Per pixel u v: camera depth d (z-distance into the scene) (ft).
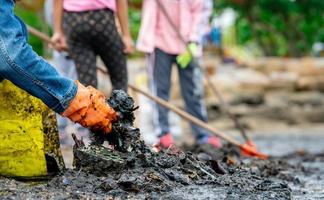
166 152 17.78
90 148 16.70
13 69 15.37
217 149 29.99
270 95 67.97
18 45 15.46
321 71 72.64
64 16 24.99
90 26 24.59
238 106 64.28
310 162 30.71
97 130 16.56
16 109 16.90
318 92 70.28
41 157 16.90
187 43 33.01
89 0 24.61
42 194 15.19
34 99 16.99
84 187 15.69
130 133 16.79
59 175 16.52
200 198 15.28
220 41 85.25
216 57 83.76
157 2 31.27
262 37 106.73
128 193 15.42
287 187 17.43
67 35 24.93
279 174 22.38
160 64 32.86
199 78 33.53
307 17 94.17
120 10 25.99
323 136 53.47
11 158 16.87
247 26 104.22
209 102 63.16
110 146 18.94
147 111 43.14
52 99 15.71
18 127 16.87
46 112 17.33
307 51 100.27
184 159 17.44
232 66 78.33
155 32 32.86
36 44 74.95
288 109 65.51
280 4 88.99
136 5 72.64
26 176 16.87
